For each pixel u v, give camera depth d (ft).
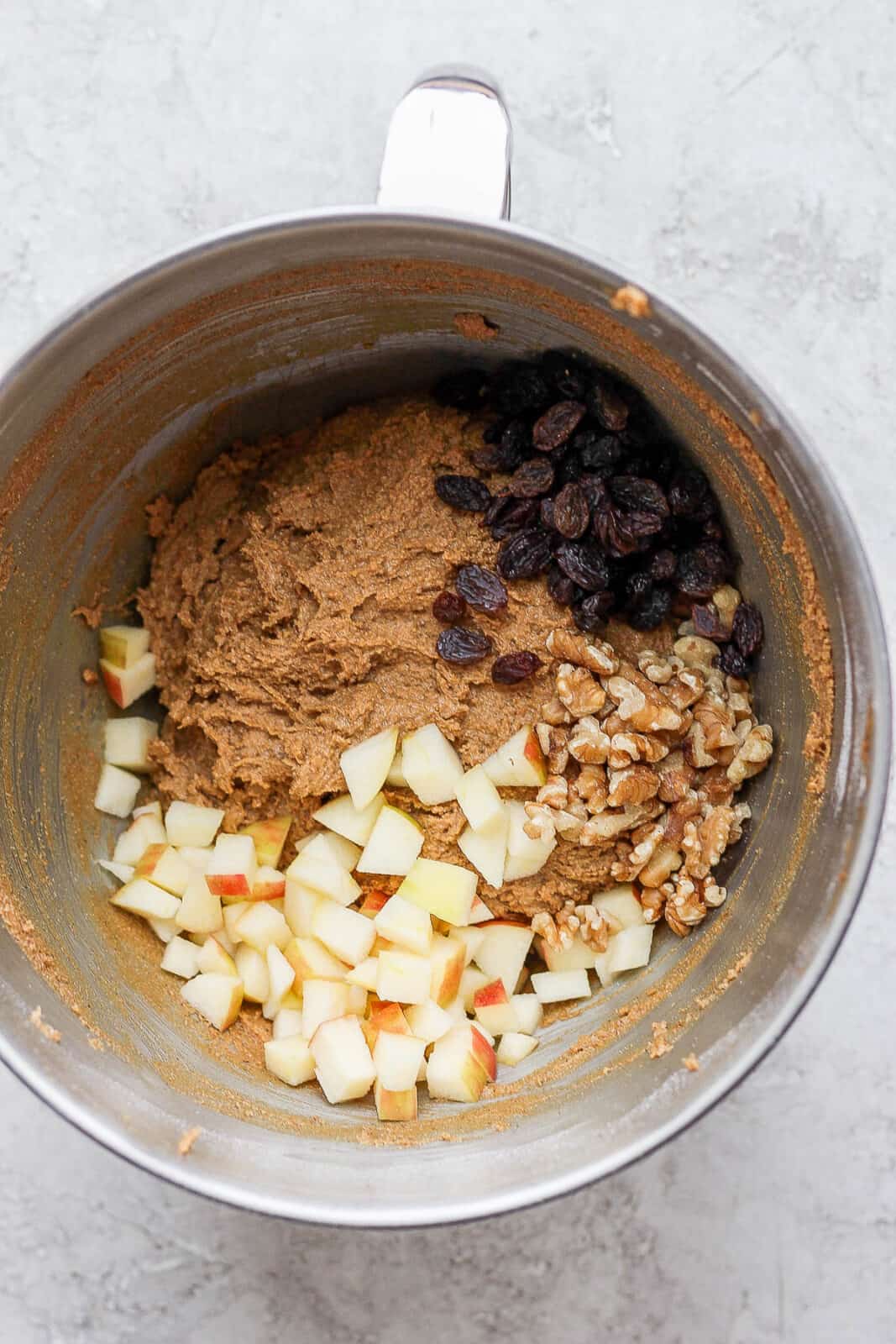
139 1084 1.62
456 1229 1.81
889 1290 1.79
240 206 1.81
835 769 1.55
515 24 1.82
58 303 1.81
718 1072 1.56
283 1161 1.59
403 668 1.71
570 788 1.69
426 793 1.70
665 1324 1.79
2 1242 1.80
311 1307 1.80
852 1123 1.80
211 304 1.58
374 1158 1.61
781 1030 1.53
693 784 1.70
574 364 1.66
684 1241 1.80
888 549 1.80
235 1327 1.79
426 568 1.70
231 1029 1.74
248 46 1.82
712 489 1.67
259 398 1.74
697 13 1.82
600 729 1.69
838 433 1.81
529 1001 1.74
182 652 1.78
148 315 1.56
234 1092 1.67
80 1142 1.81
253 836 1.75
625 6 1.82
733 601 1.70
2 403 1.52
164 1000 1.73
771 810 1.66
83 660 1.78
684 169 1.81
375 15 1.82
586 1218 1.81
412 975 1.68
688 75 1.82
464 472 1.72
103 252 1.81
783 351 1.81
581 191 1.81
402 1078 1.66
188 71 1.82
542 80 1.82
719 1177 1.80
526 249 1.48
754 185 1.81
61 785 1.75
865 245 1.81
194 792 1.77
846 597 1.51
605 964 1.73
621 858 1.71
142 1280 1.80
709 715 1.68
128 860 1.78
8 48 1.82
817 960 1.53
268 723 1.73
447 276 1.57
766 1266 1.79
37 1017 1.59
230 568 1.76
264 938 1.74
